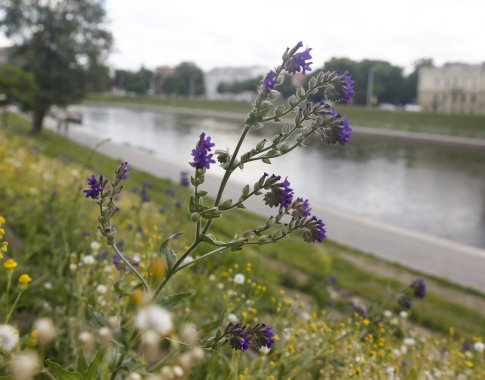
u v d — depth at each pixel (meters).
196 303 4.59
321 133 2.02
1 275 3.82
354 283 8.48
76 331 3.17
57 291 3.79
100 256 4.04
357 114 79.94
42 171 8.87
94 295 3.30
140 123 64.75
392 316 5.30
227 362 3.11
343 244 11.98
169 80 163.62
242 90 150.00
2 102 27.62
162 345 2.84
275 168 28.95
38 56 33.22
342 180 26.00
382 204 20.23
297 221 2.01
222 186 2.03
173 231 6.78
